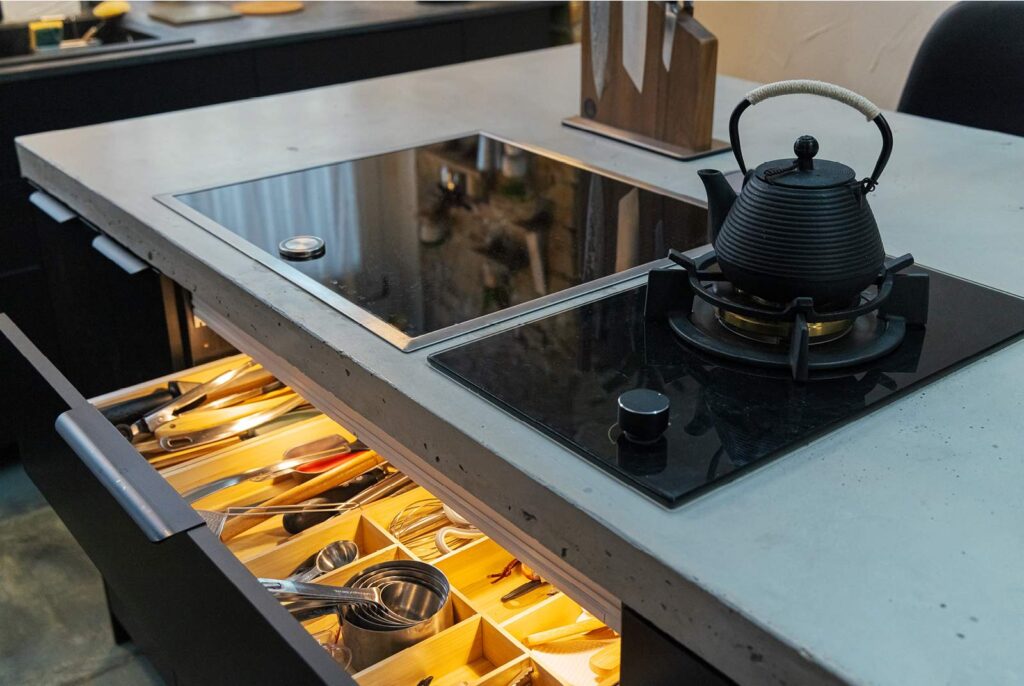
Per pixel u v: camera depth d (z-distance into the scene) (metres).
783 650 0.64
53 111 2.40
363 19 2.91
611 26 1.64
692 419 0.86
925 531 0.73
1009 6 1.78
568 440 0.83
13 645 1.95
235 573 0.83
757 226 0.92
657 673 0.77
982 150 1.60
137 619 1.18
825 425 0.85
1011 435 0.84
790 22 2.91
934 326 1.01
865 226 0.92
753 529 0.73
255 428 1.45
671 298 1.03
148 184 1.49
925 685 0.60
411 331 1.04
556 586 0.91
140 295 1.50
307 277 1.17
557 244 1.26
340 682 0.71
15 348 1.25
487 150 1.63
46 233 1.81
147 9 3.13
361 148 1.65
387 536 1.27
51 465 1.28
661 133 1.62
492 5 3.11
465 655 1.14
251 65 2.66
